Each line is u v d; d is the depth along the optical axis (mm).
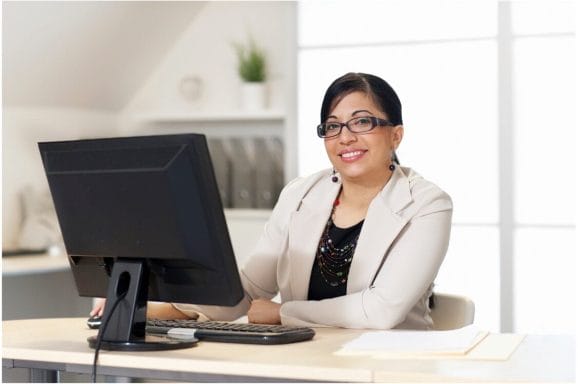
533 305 5055
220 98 5855
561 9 5012
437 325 2910
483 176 5125
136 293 2146
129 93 5969
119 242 2141
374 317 2568
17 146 5270
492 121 5109
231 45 5820
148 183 2035
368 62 5352
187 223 2023
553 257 5027
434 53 5215
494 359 1984
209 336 2266
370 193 2873
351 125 2812
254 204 5551
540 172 5043
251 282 3023
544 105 5039
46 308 5145
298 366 1896
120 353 2084
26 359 2180
